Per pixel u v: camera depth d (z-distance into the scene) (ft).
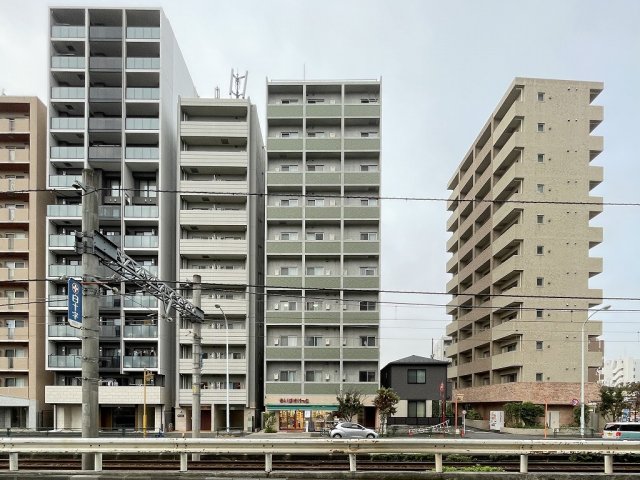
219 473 41.47
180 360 135.13
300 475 41.63
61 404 130.11
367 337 140.97
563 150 149.89
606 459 44.11
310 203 146.82
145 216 136.67
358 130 150.00
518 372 145.79
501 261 166.20
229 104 142.41
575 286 145.18
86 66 137.39
